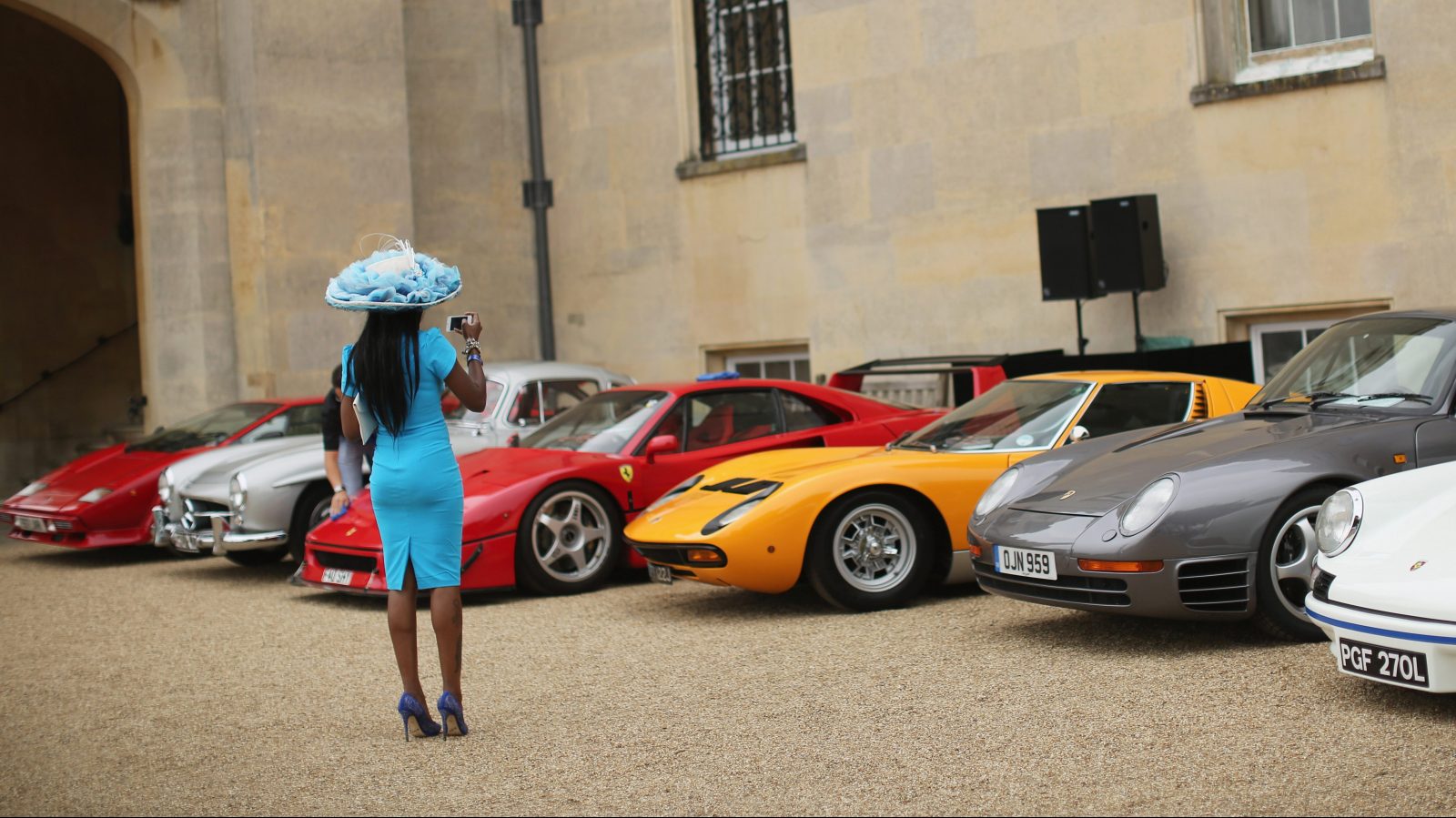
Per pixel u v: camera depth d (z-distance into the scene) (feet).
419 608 24.67
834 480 21.58
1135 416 22.43
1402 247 32.78
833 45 41.98
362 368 15.02
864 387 35.60
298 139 42.86
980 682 16.60
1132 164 36.65
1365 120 33.19
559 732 15.37
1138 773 12.67
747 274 44.52
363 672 19.19
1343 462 17.07
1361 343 19.61
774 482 22.07
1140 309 36.60
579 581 25.35
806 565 21.62
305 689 18.33
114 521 32.40
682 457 26.43
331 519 25.68
